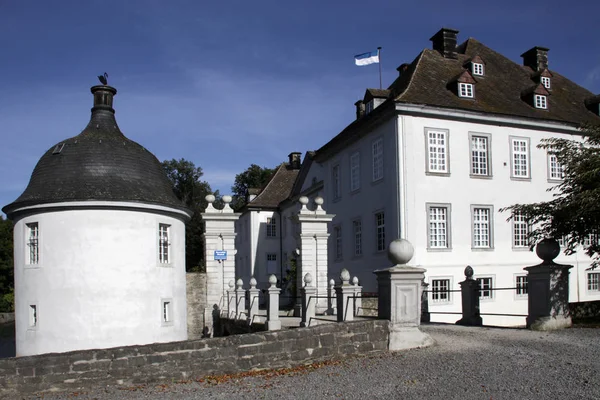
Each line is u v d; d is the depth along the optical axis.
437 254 26.36
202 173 72.12
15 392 9.20
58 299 19.22
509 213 28.03
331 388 8.76
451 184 26.97
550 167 29.33
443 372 9.30
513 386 8.19
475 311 16.23
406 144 26.30
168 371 9.80
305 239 21.91
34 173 20.95
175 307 21.23
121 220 19.84
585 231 15.96
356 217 30.88
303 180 44.75
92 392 9.27
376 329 11.39
